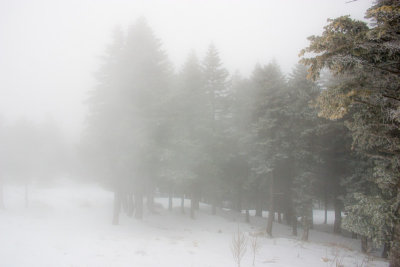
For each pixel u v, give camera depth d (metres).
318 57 6.27
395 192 9.55
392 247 7.68
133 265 8.70
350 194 16.50
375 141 8.25
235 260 10.22
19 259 8.57
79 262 8.65
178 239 14.50
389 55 5.69
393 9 5.02
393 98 6.12
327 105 6.76
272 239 16.98
